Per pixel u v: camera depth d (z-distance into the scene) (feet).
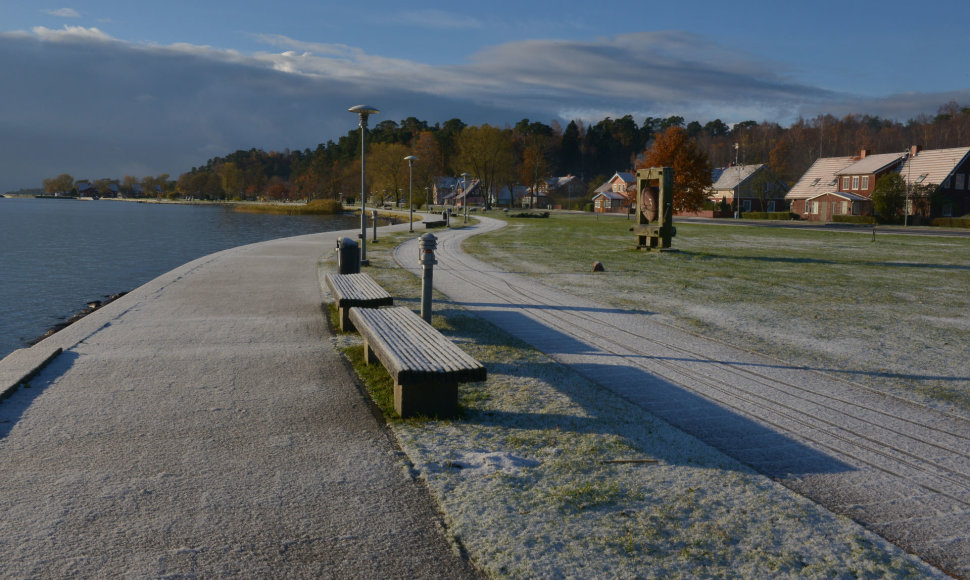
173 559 10.64
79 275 77.82
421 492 13.44
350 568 10.53
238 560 10.68
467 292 43.75
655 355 26.78
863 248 91.04
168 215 317.83
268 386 21.13
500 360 24.94
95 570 10.27
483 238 102.58
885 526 12.58
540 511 12.60
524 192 439.63
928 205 188.14
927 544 11.90
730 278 53.47
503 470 14.53
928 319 35.68
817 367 25.16
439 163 442.50
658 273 56.54
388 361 18.37
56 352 24.66
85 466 14.40
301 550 11.05
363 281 34.96
